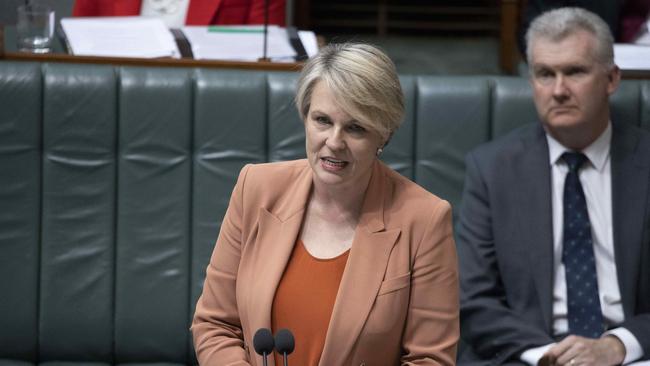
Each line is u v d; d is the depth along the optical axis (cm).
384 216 862
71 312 1263
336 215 872
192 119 1270
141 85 1266
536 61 1128
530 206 1145
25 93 1255
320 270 857
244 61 1323
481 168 1168
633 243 1131
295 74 1287
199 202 1270
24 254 1260
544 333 1111
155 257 1270
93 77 1264
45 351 1272
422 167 1280
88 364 1270
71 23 1431
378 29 3216
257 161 1271
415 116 1283
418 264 853
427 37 3177
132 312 1268
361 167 823
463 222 1177
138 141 1266
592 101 1114
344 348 834
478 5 3253
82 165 1264
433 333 853
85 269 1265
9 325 1260
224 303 906
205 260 1270
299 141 1270
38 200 1263
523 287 1138
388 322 843
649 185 1142
